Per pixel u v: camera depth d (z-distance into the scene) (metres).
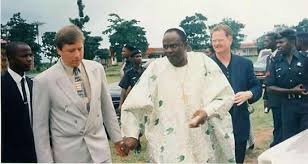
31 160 3.87
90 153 3.28
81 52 3.18
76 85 3.26
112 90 6.87
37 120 3.20
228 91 3.47
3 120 3.77
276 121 5.46
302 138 3.05
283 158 2.73
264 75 5.93
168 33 3.36
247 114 4.34
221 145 3.55
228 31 4.34
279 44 5.06
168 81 3.45
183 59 3.43
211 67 3.49
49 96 3.21
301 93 4.98
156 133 3.50
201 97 3.44
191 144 3.41
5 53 4.32
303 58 5.02
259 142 6.43
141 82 3.49
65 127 3.24
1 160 3.78
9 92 3.77
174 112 3.41
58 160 3.26
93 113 3.28
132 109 3.43
